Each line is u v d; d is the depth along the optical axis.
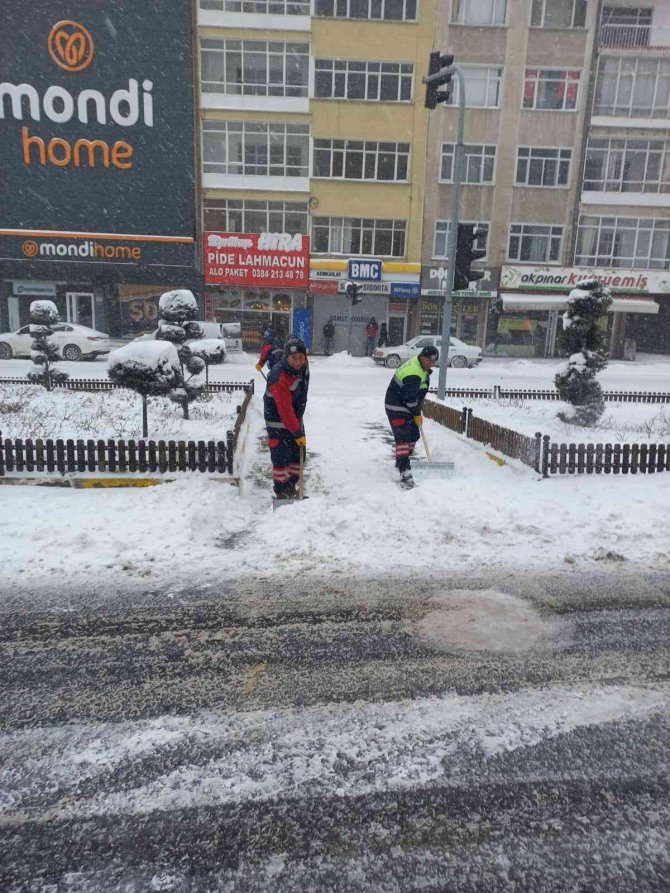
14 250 28.75
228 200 29.70
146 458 7.43
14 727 3.01
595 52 28.89
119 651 3.71
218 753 2.85
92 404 12.99
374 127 29.31
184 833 2.41
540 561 5.11
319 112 29.08
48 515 5.96
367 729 3.03
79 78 27.66
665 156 29.81
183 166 28.77
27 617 4.10
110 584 4.59
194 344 16.27
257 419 12.00
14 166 28.16
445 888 2.18
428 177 29.88
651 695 3.33
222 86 28.84
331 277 30.05
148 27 27.48
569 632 3.99
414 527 5.78
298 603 4.34
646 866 2.27
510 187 30.08
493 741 2.94
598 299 11.62
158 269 29.86
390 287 30.36
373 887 2.18
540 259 30.89
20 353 23.66
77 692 3.30
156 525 5.75
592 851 2.34
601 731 3.02
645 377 23.19
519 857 2.31
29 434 9.65
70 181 28.47
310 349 31.08
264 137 29.33
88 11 27.11
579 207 30.16
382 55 28.75
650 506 6.29
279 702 3.24
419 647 3.79
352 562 5.05
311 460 8.59
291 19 28.20
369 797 2.59
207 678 3.45
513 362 27.77
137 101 27.97
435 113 29.30
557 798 2.60
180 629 3.98
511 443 8.64
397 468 7.93
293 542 5.41
